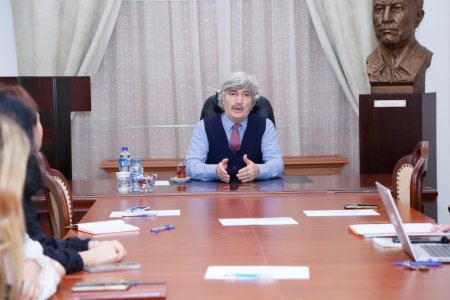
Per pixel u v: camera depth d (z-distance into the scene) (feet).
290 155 19.60
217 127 13.83
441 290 5.75
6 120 4.99
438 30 19.49
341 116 19.66
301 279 6.18
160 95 19.43
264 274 6.35
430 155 17.01
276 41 19.40
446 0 19.43
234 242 7.86
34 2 18.51
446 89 19.54
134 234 8.41
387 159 16.70
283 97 19.54
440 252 7.03
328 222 9.04
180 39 19.24
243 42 19.49
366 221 9.06
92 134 19.27
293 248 7.48
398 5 16.61
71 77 15.37
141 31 19.33
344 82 19.30
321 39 19.17
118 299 5.63
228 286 6.00
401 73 16.85
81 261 6.59
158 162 18.21
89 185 13.23
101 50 18.92
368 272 6.38
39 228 6.41
